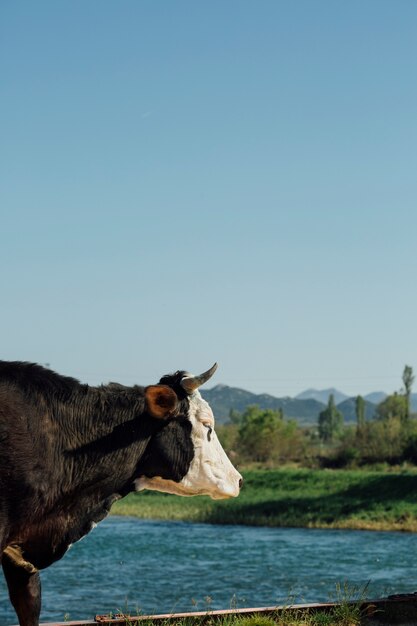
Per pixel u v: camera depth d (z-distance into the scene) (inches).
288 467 3223.4
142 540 1587.1
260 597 959.0
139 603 919.0
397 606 365.4
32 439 244.8
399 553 1374.3
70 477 258.1
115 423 263.9
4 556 255.1
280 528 1835.6
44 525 255.3
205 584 1069.8
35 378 254.7
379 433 3088.1
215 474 276.7
